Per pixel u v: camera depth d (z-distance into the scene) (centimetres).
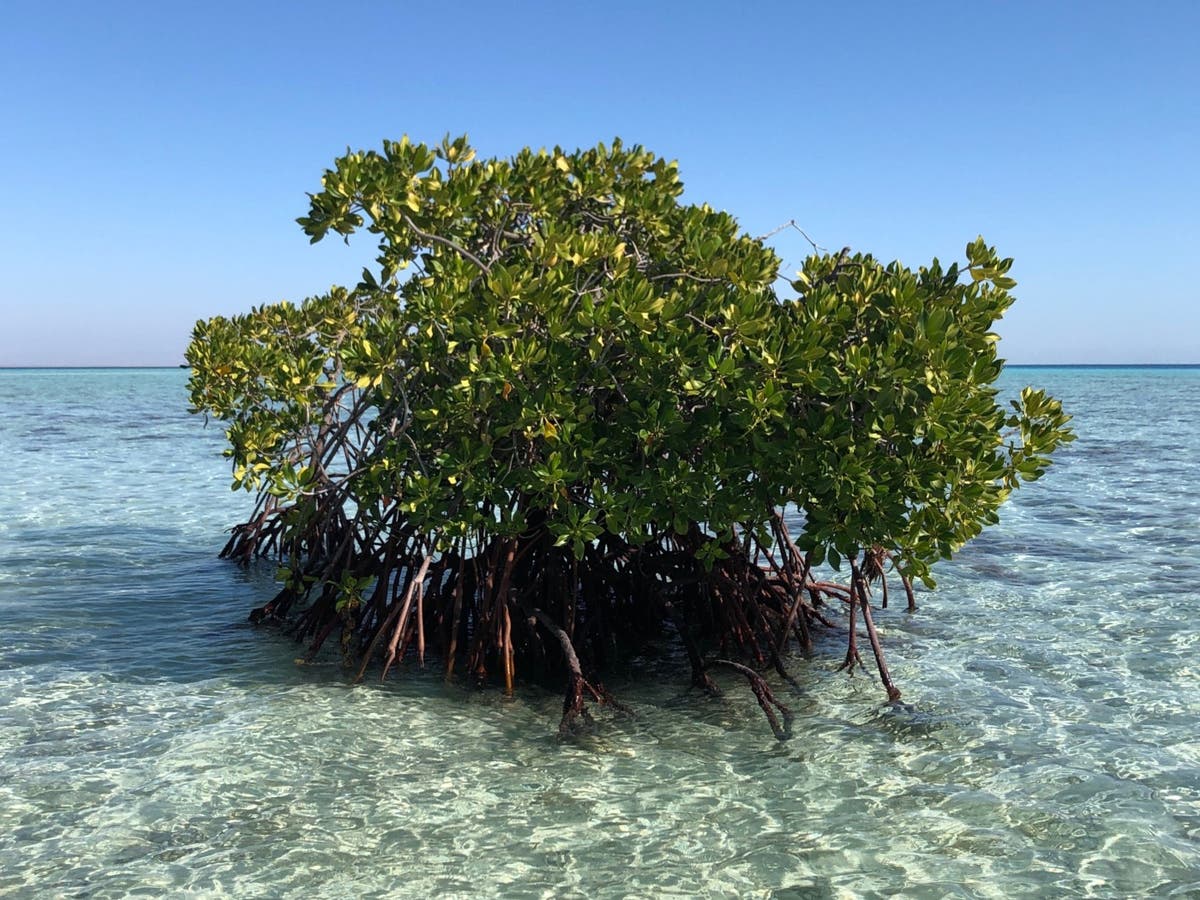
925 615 1085
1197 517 1684
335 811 604
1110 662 905
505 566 849
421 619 878
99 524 1627
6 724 732
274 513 1357
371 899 506
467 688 846
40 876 520
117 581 1230
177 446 2986
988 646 964
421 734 736
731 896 515
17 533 1530
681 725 767
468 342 777
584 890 519
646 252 910
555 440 770
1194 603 1102
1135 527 1598
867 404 719
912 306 738
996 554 1397
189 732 724
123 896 503
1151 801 621
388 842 566
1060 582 1223
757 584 990
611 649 952
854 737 737
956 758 693
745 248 880
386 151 817
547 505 809
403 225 807
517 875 532
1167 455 2725
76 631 996
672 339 722
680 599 991
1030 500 1909
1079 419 4409
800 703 815
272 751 692
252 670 878
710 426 752
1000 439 747
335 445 930
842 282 812
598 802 624
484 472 799
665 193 916
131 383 12044
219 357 1084
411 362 844
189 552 1421
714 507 760
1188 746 707
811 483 722
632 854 557
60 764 661
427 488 804
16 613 1059
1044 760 687
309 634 980
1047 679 862
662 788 646
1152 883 525
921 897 514
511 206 879
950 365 688
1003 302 781
